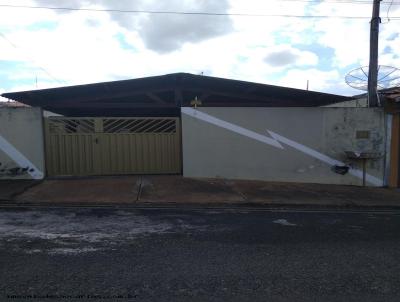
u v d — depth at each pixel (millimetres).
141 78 11430
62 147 11617
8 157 11164
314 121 12461
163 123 12133
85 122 11727
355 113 12602
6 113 11125
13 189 9695
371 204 9719
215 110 12055
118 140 11898
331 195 10609
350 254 5559
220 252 5480
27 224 6770
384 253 5641
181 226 6934
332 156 12594
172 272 4668
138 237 6121
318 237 6430
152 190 10078
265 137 12289
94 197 9148
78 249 5438
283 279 4547
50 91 11406
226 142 12125
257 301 3951
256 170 12273
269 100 13281
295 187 11516
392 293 4219
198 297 4004
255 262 5102
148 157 12094
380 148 12703
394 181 12820
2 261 4887
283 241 6137
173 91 12539
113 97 12242
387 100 12625
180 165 12250
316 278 4605
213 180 11766
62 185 10359
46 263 4848
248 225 7160
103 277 4449
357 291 4254
